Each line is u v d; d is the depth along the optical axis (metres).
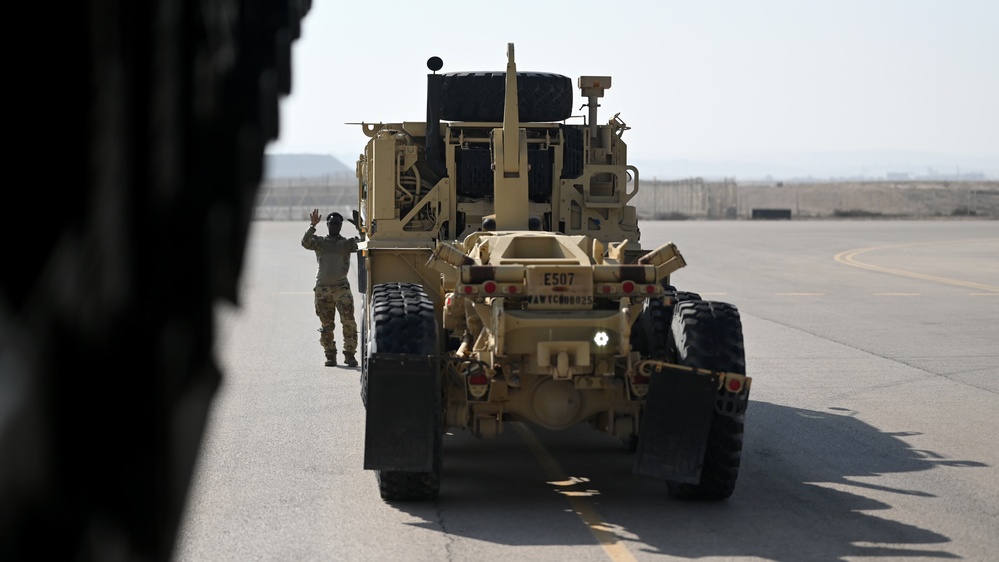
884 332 20.09
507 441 11.16
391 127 12.32
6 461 1.25
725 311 8.70
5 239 1.42
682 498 8.78
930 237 58.56
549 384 8.66
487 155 11.46
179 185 1.88
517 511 8.44
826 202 158.62
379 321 8.40
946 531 7.94
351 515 8.29
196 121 2.05
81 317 1.45
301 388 14.17
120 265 1.53
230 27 2.42
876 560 7.23
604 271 8.49
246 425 11.80
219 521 8.11
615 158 12.12
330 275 16.02
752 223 83.56
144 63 1.66
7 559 1.26
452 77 11.91
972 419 12.32
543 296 8.44
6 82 1.45
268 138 2.96
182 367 1.95
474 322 9.05
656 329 9.59
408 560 7.18
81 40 1.48
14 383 1.28
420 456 8.07
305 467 9.88
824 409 12.96
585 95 12.15
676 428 8.26
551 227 11.76
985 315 22.83
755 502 8.77
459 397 8.77
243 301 2.66
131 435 1.61
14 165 1.45
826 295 27.00
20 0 1.45
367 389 8.18
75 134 1.48
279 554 7.29
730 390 8.32
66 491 1.43
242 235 2.54
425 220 11.51
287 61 3.22
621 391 8.78
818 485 9.37
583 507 8.57
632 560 7.19
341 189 158.62
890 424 12.07
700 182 131.12
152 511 1.67
